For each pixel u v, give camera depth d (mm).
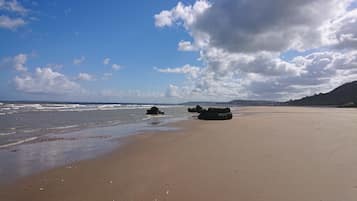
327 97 165125
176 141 15133
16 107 57781
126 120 32906
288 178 7859
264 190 6930
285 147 12641
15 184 7684
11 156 11391
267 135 17031
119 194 6863
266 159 10219
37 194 6918
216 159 10375
